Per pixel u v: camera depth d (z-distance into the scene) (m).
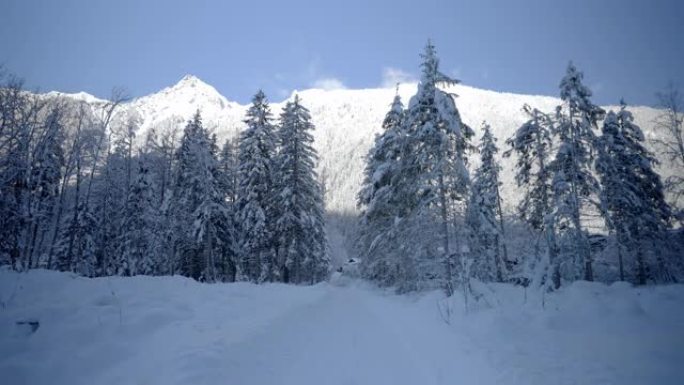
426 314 12.84
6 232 24.61
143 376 5.75
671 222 27.25
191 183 33.72
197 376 5.68
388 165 27.34
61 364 5.97
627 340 7.70
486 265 23.61
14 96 22.91
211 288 14.98
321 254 42.78
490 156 34.81
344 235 102.31
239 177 34.66
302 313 12.80
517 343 8.11
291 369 7.09
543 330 9.14
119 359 6.52
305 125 35.12
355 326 11.69
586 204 22.23
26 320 7.09
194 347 6.80
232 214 34.81
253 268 34.97
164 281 13.91
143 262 32.62
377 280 29.94
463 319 10.94
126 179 32.94
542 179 25.83
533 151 26.36
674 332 8.07
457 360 7.54
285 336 9.08
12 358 5.88
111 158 31.70
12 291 8.86
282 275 33.59
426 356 8.33
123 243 33.88
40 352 6.20
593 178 22.47
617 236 25.08
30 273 10.23
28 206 24.22
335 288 29.47
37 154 24.53
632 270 28.62
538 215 26.55
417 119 20.42
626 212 25.44
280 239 33.03
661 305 11.62
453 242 19.75
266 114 35.47
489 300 13.73
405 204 23.12
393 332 10.95
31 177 24.47
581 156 22.78
